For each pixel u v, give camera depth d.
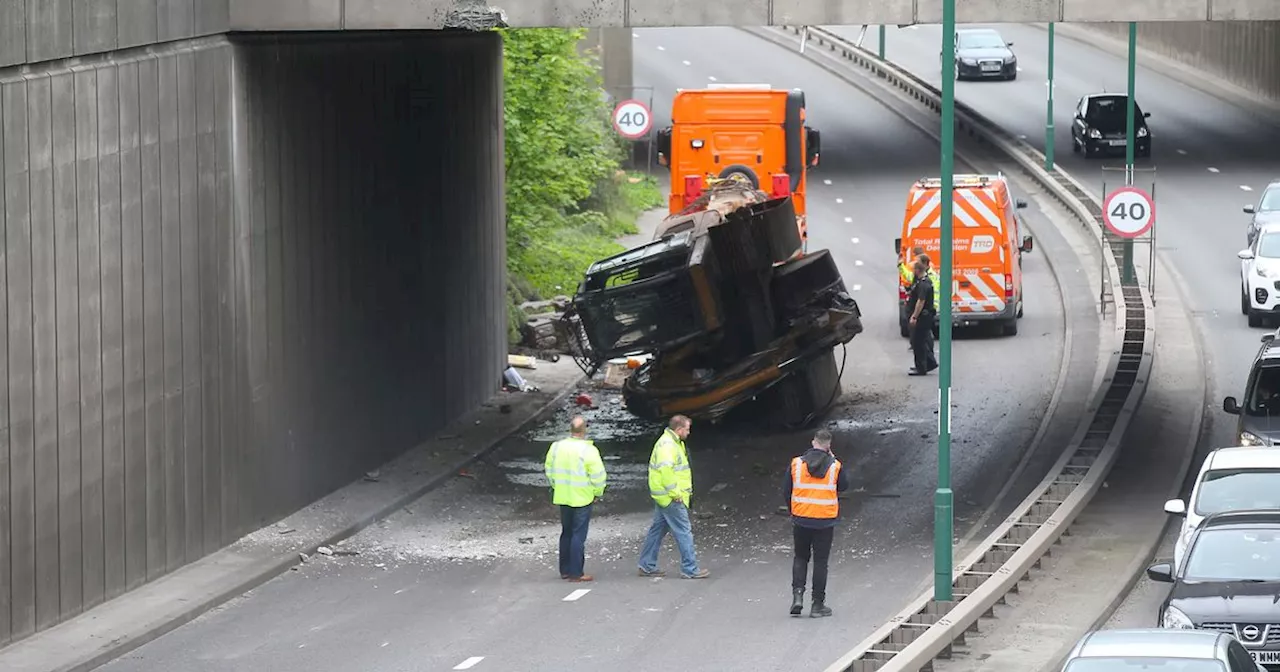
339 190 58.28
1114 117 126.06
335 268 58.03
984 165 123.75
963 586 45.78
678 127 90.44
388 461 62.28
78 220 43.84
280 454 54.53
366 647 42.69
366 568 50.38
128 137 46.09
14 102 41.09
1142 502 54.09
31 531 42.25
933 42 183.62
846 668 38.16
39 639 42.22
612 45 135.00
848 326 65.19
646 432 66.62
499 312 75.25
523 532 54.25
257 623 44.94
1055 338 78.56
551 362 79.75
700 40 179.88
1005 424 65.19
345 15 51.38
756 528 53.91
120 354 45.81
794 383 64.56
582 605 46.19
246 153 52.19
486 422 68.62
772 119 89.62
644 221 109.06
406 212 63.78
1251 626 37.47
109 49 45.09
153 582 47.56
